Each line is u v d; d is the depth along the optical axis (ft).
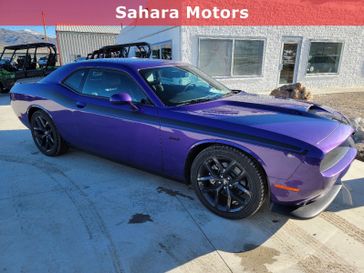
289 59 40.22
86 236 9.04
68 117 13.61
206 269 7.79
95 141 12.95
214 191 9.98
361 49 43.83
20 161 14.87
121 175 13.15
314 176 8.12
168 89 11.50
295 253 8.32
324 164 8.57
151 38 45.83
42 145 15.65
